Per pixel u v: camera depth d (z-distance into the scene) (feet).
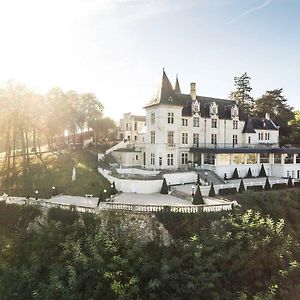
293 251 85.66
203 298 67.10
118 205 87.71
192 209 85.71
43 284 71.10
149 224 83.76
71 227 85.05
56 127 192.85
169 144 153.38
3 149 258.78
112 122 230.89
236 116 182.19
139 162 168.25
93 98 218.18
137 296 64.75
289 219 104.63
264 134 197.16
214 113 172.76
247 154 163.73
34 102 161.68
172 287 67.67
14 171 151.23
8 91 151.02
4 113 148.25
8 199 109.19
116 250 72.49
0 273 80.38
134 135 222.89
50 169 147.84
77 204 101.40
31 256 81.35
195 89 173.88
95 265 70.03
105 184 127.54
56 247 81.05
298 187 137.59
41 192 124.88
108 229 82.79
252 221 83.56
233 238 76.54
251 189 121.08
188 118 163.02
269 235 79.05
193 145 165.07
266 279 74.02
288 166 165.68
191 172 139.64
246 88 293.23
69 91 213.66
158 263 72.69
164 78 157.69
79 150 191.01
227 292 68.74
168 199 106.01
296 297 72.33
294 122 215.31
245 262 72.59
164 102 150.61
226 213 88.12
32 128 183.52
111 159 171.42
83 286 68.54
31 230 93.81
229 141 179.52
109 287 67.51
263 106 260.01
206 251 71.97
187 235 82.12
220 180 139.85
